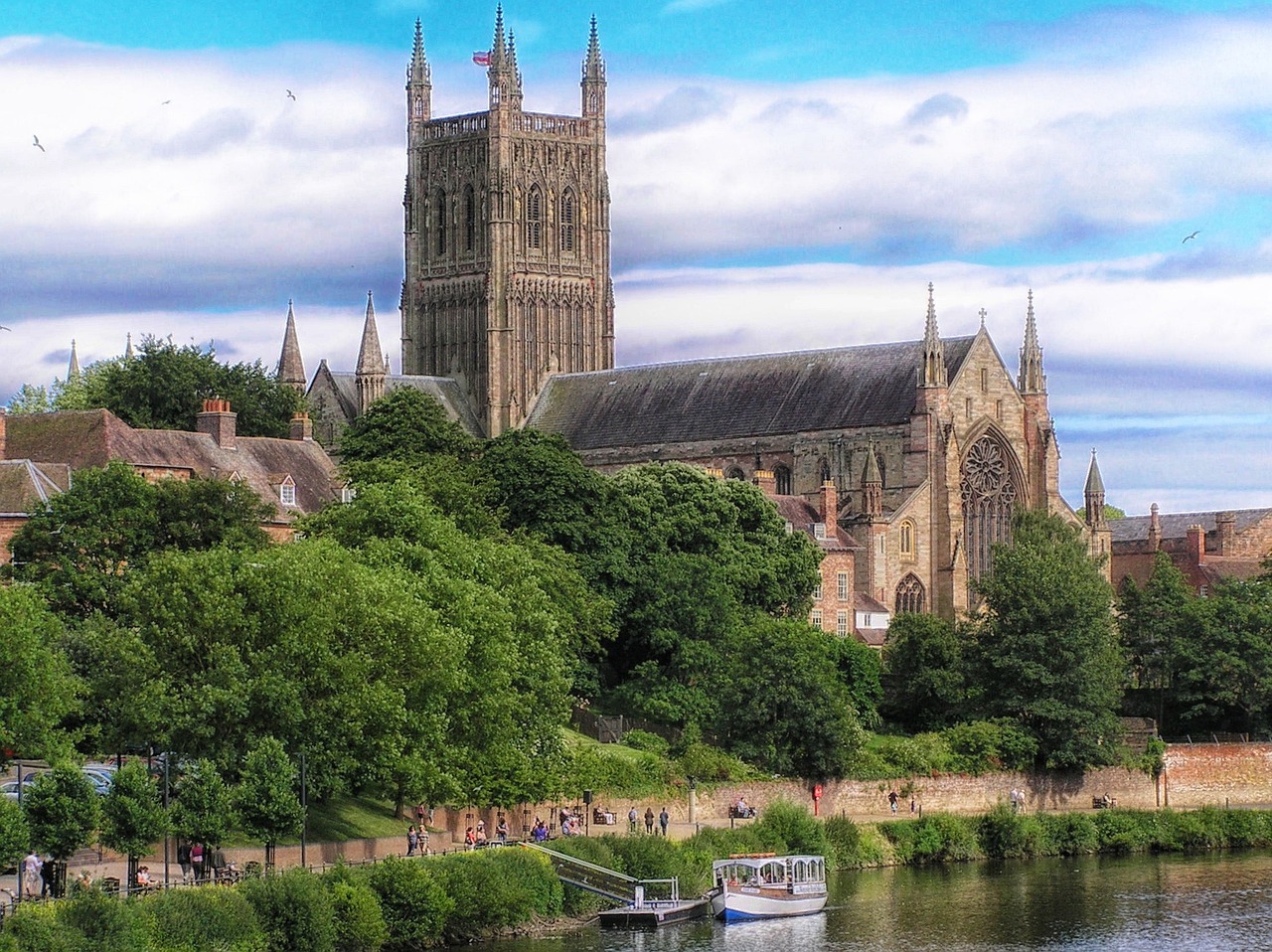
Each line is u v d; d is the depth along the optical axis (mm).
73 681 158750
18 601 157125
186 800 151500
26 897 140500
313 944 148375
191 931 141125
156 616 166625
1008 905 194750
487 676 183125
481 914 167250
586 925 176500
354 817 180500
